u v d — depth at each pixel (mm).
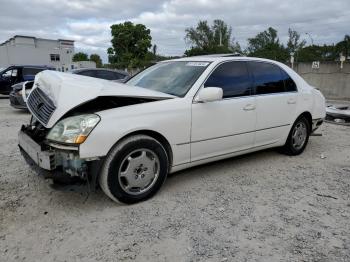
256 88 4457
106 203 3459
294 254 2627
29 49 59062
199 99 3715
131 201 3395
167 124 3504
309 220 3168
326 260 2553
